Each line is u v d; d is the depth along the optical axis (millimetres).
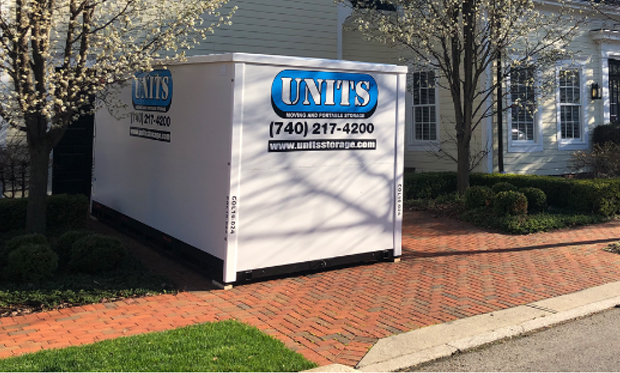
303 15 14266
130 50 7773
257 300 6477
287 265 7266
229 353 4699
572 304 6426
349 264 8148
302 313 6055
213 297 6566
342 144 7617
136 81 8969
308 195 7359
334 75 7449
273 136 6996
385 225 8188
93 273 7090
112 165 10109
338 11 14688
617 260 8484
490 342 5352
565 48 15000
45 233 8055
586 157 14938
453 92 13008
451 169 15414
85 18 7555
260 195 6961
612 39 17391
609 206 11750
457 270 7918
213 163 7027
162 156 8242
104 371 4281
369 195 7965
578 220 11102
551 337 5551
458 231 10625
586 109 17203
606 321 6027
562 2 14773
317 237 7504
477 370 4738
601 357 5004
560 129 16484
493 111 14805
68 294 6273
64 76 7164
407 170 16203
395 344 5188
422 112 16188
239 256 6883
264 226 7031
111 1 8414
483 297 6695
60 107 7238
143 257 8250
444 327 5652
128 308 6125
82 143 12234
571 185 12047
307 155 7305
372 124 7891
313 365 4625
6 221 8875
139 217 9031
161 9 8555
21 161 10477
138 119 8992
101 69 7363
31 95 7035
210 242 7098
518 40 13594
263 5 13766
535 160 15891
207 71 7133
